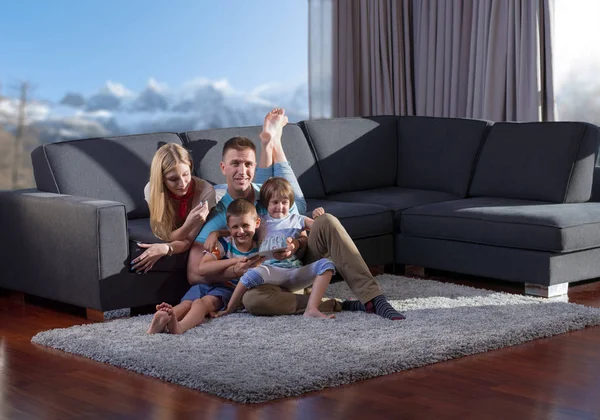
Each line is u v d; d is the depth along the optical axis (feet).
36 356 11.51
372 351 11.03
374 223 15.99
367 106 22.49
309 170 17.39
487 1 20.21
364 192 17.88
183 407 9.45
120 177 14.92
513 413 9.17
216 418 9.11
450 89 21.36
